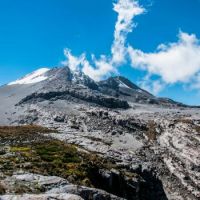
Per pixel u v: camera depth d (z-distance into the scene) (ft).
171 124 499.92
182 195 323.98
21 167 159.12
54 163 181.57
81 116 503.61
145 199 234.58
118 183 205.67
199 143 437.17
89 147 286.05
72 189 134.62
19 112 573.33
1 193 114.21
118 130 455.22
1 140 224.53
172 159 393.91
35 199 104.12
